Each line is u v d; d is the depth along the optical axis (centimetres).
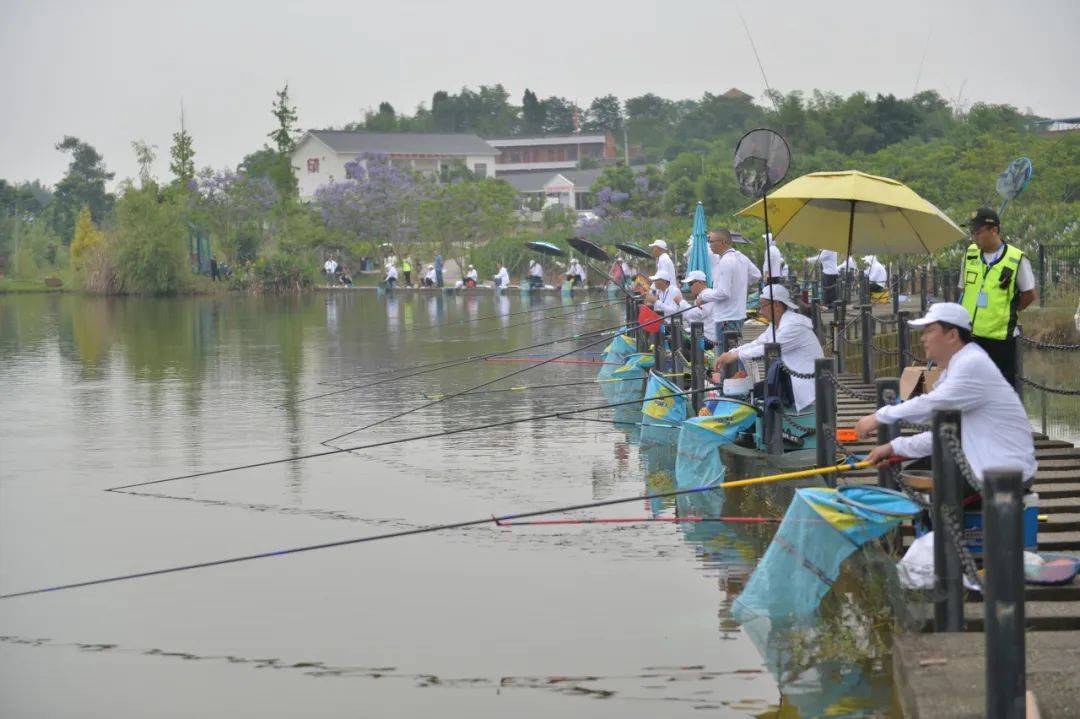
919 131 6938
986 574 523
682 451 1345
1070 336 2322
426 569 981
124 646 818
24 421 1833
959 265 2783
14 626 862
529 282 5778
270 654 795
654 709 686
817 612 811
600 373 2348
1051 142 4488
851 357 2045
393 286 6191
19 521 1181
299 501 1251
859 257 2853
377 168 7400
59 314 4753
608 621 838
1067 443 1171
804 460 1178
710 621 830
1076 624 682
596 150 14938
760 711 679
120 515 1203
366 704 708
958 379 722
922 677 619
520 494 1266
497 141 14950
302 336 3428
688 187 6475
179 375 2458
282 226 7244
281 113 8356
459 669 759
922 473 800
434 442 1602
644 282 2720
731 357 1319
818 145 6675
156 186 6631
